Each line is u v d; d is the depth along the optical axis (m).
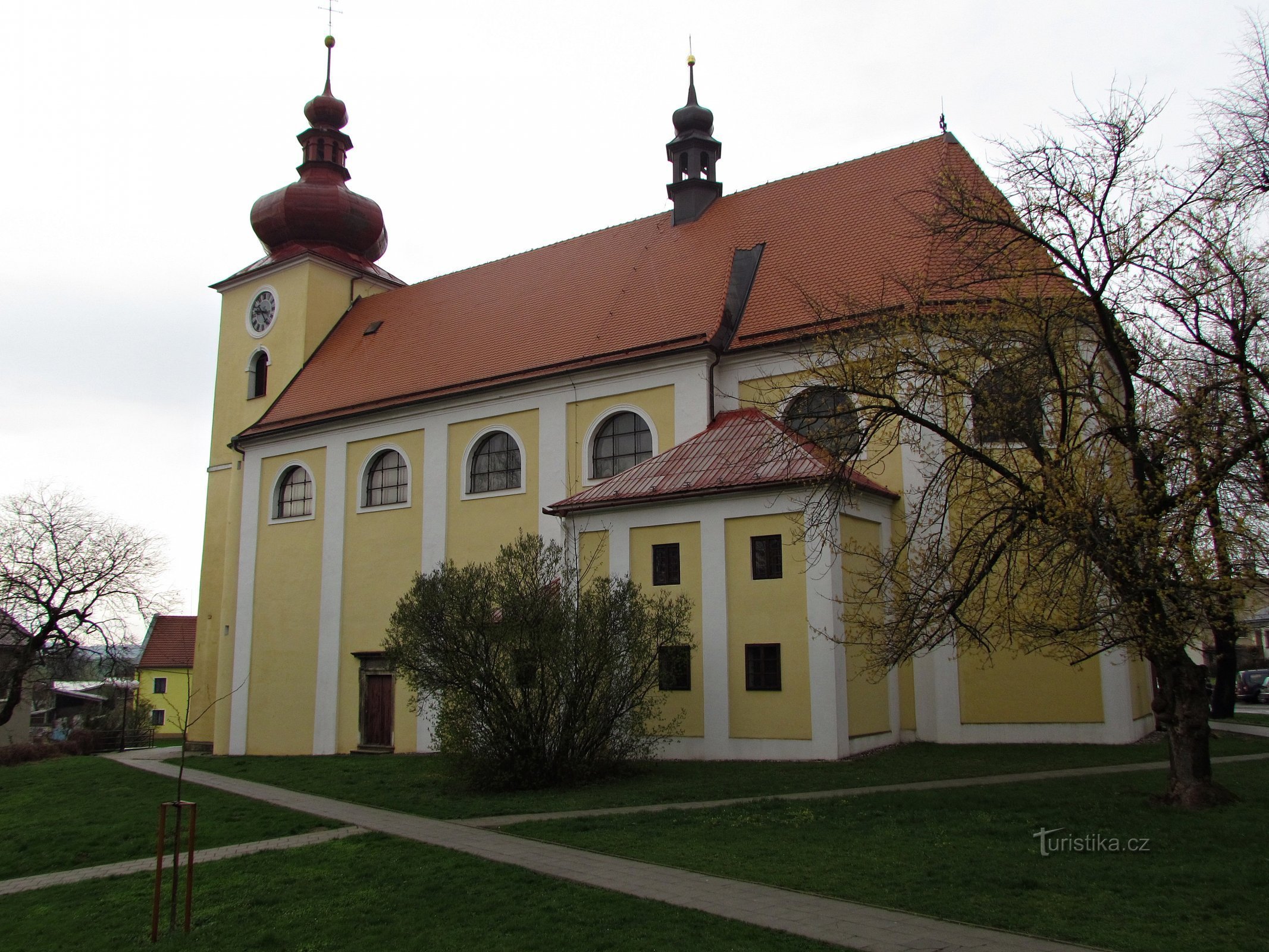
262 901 10.90
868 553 18.55
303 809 16.94
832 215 27.30
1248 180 13.98
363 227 38.38
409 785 19.16
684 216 30.84
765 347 24.20
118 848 14.59
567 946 8.80
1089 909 9.15
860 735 20.17
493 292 33.16
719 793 16.06
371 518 30.73
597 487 23.66
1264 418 12.73
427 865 12.02
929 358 14.98
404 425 30.42
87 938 10.14
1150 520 12.04
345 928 9.82
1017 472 13.82
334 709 30.25
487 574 18.20
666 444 25.05
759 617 20.62
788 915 9.31
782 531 20.56
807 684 19.83
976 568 14.12
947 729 21.28
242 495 34.50
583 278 31.00
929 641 14.66
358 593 30.52
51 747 36.81
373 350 34.19
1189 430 12.65
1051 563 13.54
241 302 38.47
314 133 39.09
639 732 18.69
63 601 46.34
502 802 16.36
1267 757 18.94
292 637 31.95
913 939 8.53
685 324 26.14
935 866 10.77
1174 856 10.82
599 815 14.73
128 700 53.16
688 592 21.61
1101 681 20.66
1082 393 13.66
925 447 19.33
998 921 8.91
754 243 27.92
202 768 25.20
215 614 36.50
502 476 28.25
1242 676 48.97
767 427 22.97
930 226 15.39
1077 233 13.88
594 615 18.23
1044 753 19.27
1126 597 12.41
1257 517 12.39
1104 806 13.48
